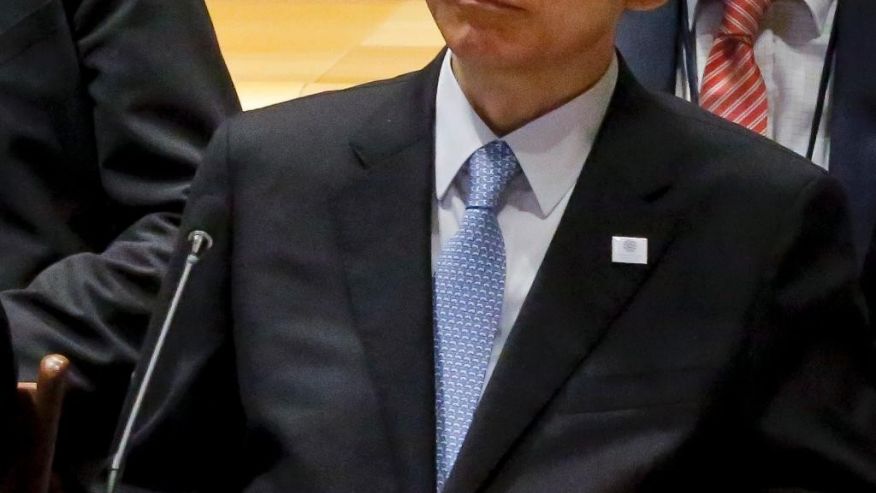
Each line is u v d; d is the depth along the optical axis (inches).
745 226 163.6
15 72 242.5
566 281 161.9
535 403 158.1
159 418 171.6
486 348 161.5
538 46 154.6
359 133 173.5
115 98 242.4
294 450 160.9
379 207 168.4
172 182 240.5
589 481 155.3
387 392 160.6
